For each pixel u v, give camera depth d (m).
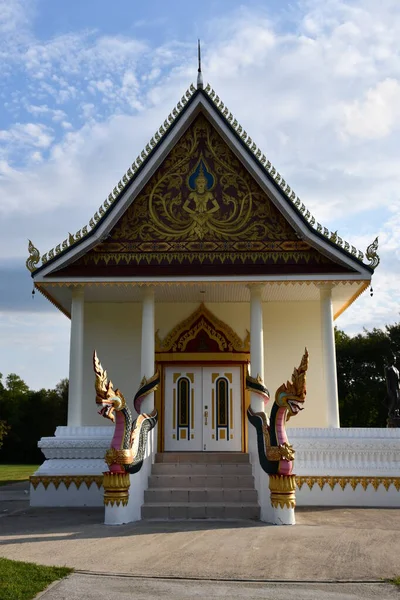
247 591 7.68
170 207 16.69
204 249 16.38
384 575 8.44
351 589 7.79
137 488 13.65
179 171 16.91
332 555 9.55
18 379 80.88
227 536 11.19
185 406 18.66
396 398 17.30
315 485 15.68
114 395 13.01
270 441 13.08
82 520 13.35
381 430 16.08
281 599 7.32
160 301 19.16
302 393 12.88
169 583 8.02
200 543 10.52
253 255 16.30
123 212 16.47
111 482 12.95
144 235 16.50
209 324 19.09
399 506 15.47
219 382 18.81
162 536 11.21
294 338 18.84
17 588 7.49
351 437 15.92
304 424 18.22
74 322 16.36
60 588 7.71
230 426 18.50
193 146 17.03
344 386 52.16
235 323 19.11
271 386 18.53
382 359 51.66
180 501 14.23
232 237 16.45
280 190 16.23
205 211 16.64
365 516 13.86
